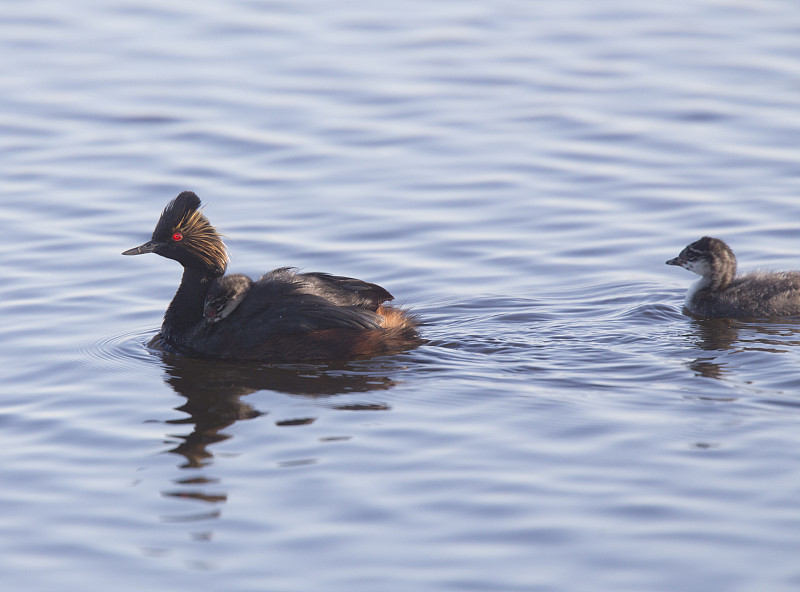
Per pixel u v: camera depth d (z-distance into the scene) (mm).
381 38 27094
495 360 13953
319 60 25766
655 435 11664
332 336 14180
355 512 10312
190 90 24203
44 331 15273
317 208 19328
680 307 15828
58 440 11961
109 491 10852
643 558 9555
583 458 11227
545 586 9234
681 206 19125
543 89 24141
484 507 10344
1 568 9664
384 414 12375
